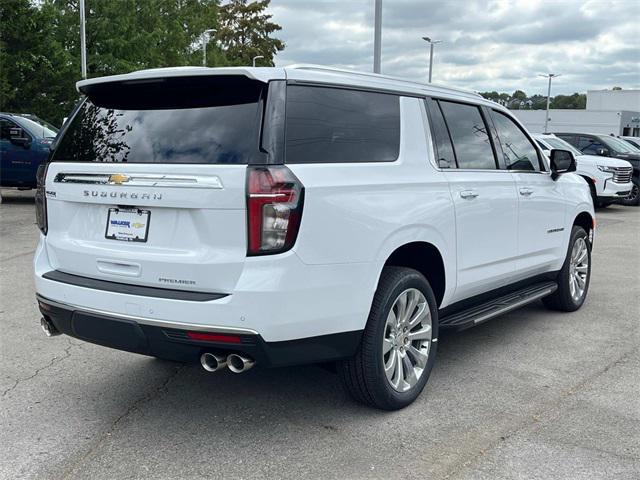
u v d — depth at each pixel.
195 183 3.35
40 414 4.06
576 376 4.72
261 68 3.47
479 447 3.61
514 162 5.45
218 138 3.43
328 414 4.05
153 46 35.34
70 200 3.84
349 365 3.86
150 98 3.79
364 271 3.67
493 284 5.14
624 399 4.29
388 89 4.20
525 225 5.42
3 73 25.81
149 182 3.48
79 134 3.98
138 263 3.55
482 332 5.85
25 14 26.20
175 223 3.47
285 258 3.30
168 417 4.02
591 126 69.38
